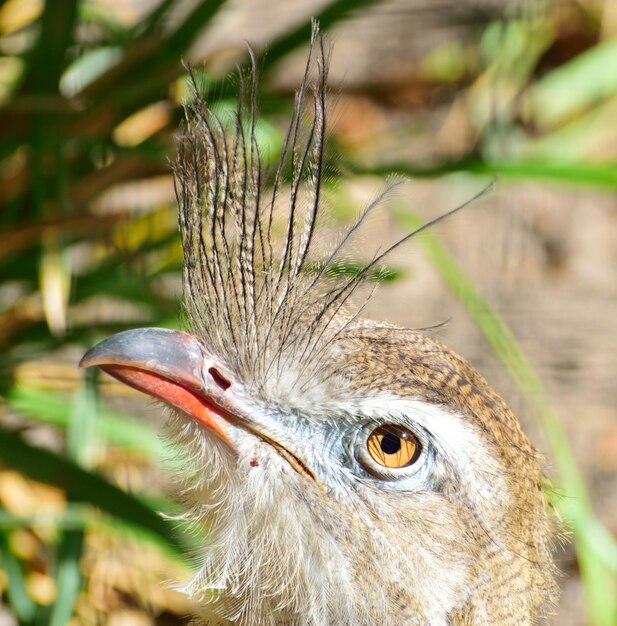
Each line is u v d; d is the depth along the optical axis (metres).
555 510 5.90
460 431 5.03
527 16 11.88
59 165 6.93
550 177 7.27
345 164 7.10
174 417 5.38
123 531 6.78
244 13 11.69
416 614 5.09
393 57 12.26
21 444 6.65
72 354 8.08
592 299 10.30
